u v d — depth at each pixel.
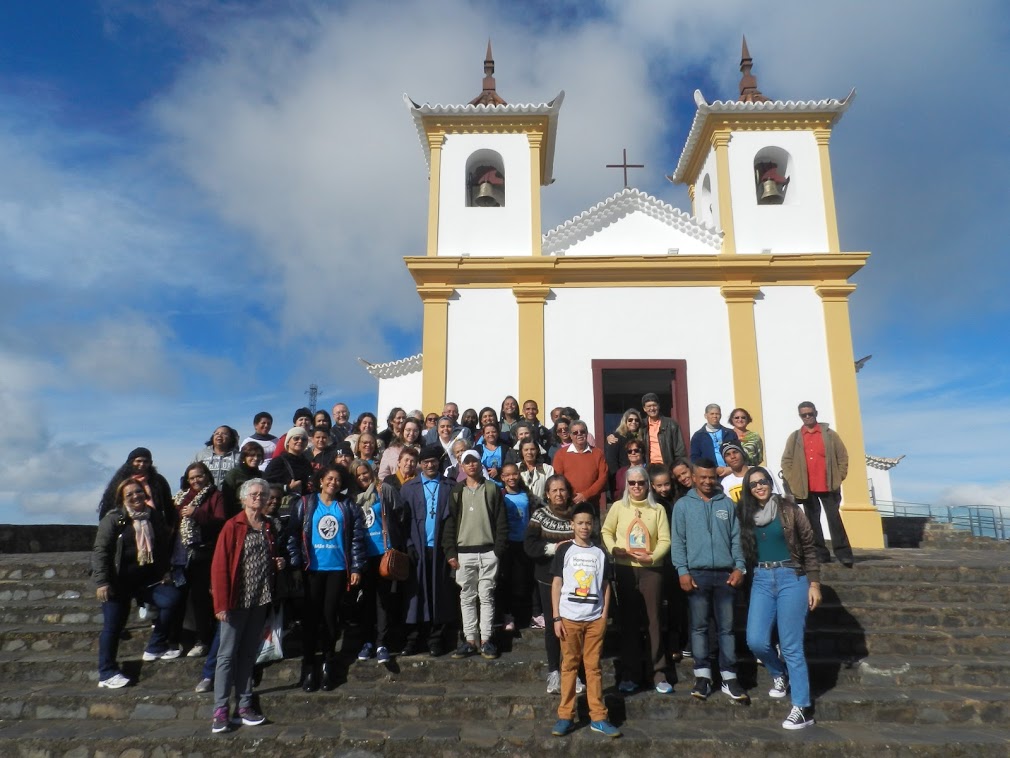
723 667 5.78
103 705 5.71
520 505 6.94
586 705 5.68
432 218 12.38
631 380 13.30
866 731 5.38
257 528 5.71
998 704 5.66
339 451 7.12
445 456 7.87
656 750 5.12
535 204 12.47
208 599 6.30
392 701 5.67
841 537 8.04
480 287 11.96
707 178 13.98
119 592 6.13
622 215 12.48
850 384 11.42
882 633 6.61
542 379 11.55
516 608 7.11
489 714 5.64
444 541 6.46
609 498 7.71
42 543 10.63
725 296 11.81
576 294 11.93
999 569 7.70
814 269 11.86
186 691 5.87
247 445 6.82
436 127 12.77
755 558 5.74
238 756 5.16
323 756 5.12
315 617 5.96
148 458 6.61
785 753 5.11
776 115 12.62
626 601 5.97
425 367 11.57
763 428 11.32
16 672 6.22
